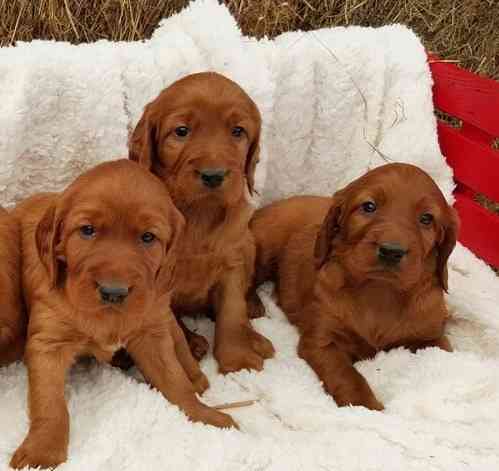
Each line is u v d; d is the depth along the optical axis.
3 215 0.64
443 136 0.88
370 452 0.56
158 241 0.55
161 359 0.61
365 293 0.67
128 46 0.77
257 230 0.81
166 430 0.57
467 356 0.67
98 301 0.52
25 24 0.84
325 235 0.68
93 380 0.63
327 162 0.87
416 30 1.01
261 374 0.66
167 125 0.65
